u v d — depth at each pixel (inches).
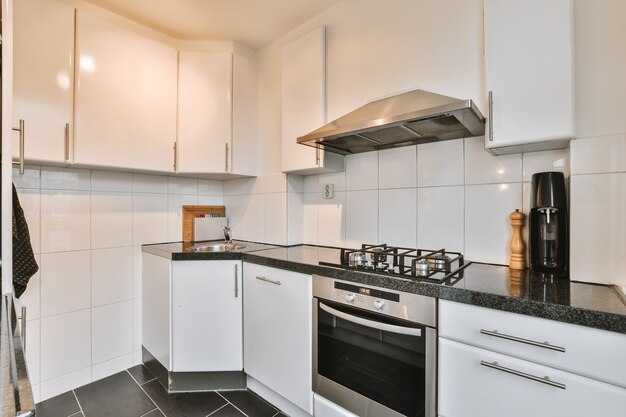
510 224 55.3
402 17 64.9
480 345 39.4
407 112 49.9
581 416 32.9
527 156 53.9
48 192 71.4
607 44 44.8
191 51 84.7
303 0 72.6
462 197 60.9
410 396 45.6
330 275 54.4
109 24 71.4
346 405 53.1
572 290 40.2
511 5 47.1
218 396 71.6
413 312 44.8
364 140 65.1
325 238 83.9
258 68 95.0
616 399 31.2
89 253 77.5
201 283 72.4
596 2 45.5
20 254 61.4
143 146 76.7
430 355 43.4
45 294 70.7
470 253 59.7
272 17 78.6
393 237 70.2
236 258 72.6
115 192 82.0
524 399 36.4
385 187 71.7
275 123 90.1
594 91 45.4
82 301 76.2
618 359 31.1
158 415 64.8
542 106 44.9
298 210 88.5
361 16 70.7
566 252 47.1
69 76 65.4
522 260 52.6
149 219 88.5
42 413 65.4
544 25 44.9
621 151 42.7
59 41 64.1
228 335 72.7
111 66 71.6
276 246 86.5
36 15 61.2
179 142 83.3
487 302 38.5
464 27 57.4
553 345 34.4
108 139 71.0
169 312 72.6
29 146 60.1
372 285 48.9
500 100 47.9
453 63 58.6
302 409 61.7
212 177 96.4
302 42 77.6
